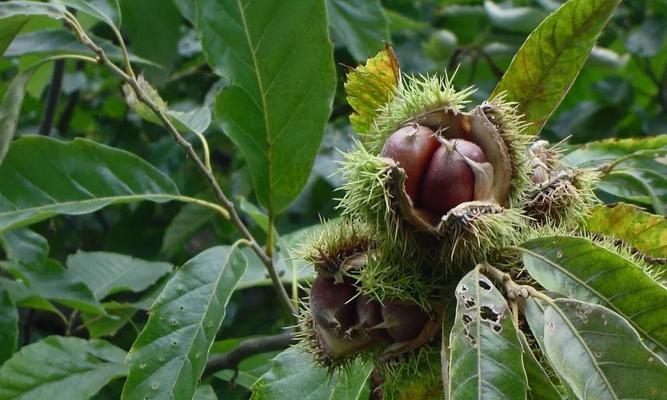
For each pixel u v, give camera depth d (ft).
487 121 3.38
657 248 3.57
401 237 3.33
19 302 3.89
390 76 3.54
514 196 3.39
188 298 3.53
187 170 5.31
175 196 3.64
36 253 3.82
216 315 3.52
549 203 3.44
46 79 4.26
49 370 3.73
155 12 4.29
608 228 3.57
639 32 5.22
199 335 3.50
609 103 5.20
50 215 3.60
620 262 3.30
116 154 3.63
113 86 5.43
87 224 5.45
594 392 3.23
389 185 3.33
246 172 4.65
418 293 3.33
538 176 3.48
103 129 5.90
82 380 3.73
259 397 3.52
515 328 3.25
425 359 3.35
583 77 5.68
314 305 3.39
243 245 3.65
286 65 3.63
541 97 3.54
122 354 3.80
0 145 3.55
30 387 3.71
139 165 3.64
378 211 3.33
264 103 3.64
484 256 3.33
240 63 3.63
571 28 3.50
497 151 3.37
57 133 4.94
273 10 3.62
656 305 3.29
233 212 3.65
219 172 5.62
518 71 3.53
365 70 3.54
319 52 3.63
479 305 3.26
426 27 5.47
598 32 3.49
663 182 3.82
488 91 5.38
